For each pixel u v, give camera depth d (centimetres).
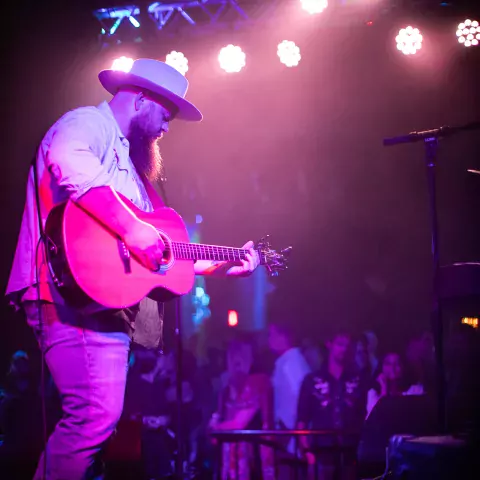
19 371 677
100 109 292
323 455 547
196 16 820
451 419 364
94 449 260
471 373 378
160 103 307
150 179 327
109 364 266
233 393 597
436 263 415
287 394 627
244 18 805
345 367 606
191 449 663
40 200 274
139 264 273
